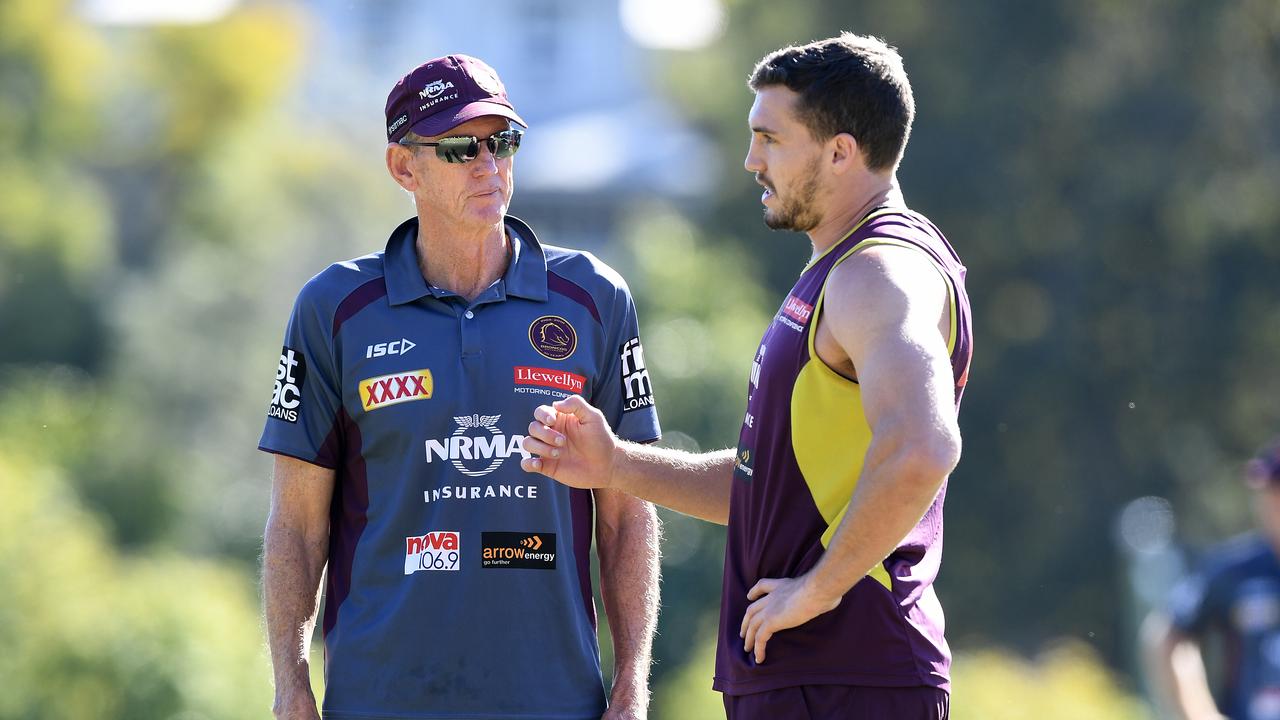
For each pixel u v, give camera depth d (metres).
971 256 79.25
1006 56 77.69
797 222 12.51
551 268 14.06
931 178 76.38
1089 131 77.44
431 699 13.12
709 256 56.84
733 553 12.59
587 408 13.16
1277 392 78.69
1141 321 77.62
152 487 74.50
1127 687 63.12
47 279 106.25
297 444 13.59
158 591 38.50
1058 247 78.81
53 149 124.81
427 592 13.22
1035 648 76.88
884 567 11.71
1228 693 23.05
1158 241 77.81
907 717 11.55
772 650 11.80
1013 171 77.06
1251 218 78.12
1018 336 79.75
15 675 36.44
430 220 13.75
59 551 40.03
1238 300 77.38
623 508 14.34
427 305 13.66
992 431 78.38
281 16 140.50
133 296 109.56
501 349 13.55
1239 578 23.00
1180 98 77.25
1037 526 78.88
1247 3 77.25
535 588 13.37
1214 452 79.62
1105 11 78.06
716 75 91.75
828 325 11.58
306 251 97.06
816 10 82.31
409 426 13.38
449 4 168.62
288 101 134.62
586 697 13.49
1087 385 77.69
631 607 14.16
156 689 36.50
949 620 78.56
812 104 12.15
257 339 89.00
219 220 112.31
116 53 139.00
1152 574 62.12
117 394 86.69
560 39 169.50
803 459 11.86
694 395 48.34
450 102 13.42
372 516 13.48
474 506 13.33
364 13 166.50
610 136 152.75
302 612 13.62
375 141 119.31
